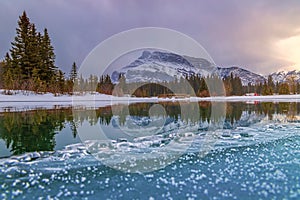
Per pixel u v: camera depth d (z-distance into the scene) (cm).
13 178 427
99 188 384
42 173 448
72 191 375
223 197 344
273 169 450
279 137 729
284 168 454
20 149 631
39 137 781
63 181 413
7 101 2670
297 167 458
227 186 380
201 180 408
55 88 3434
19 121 1148
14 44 3509
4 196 361
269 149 595
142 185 393
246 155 548
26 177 431
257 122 1100
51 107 2048
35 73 3472
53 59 3959
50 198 352
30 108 1925
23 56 3503
